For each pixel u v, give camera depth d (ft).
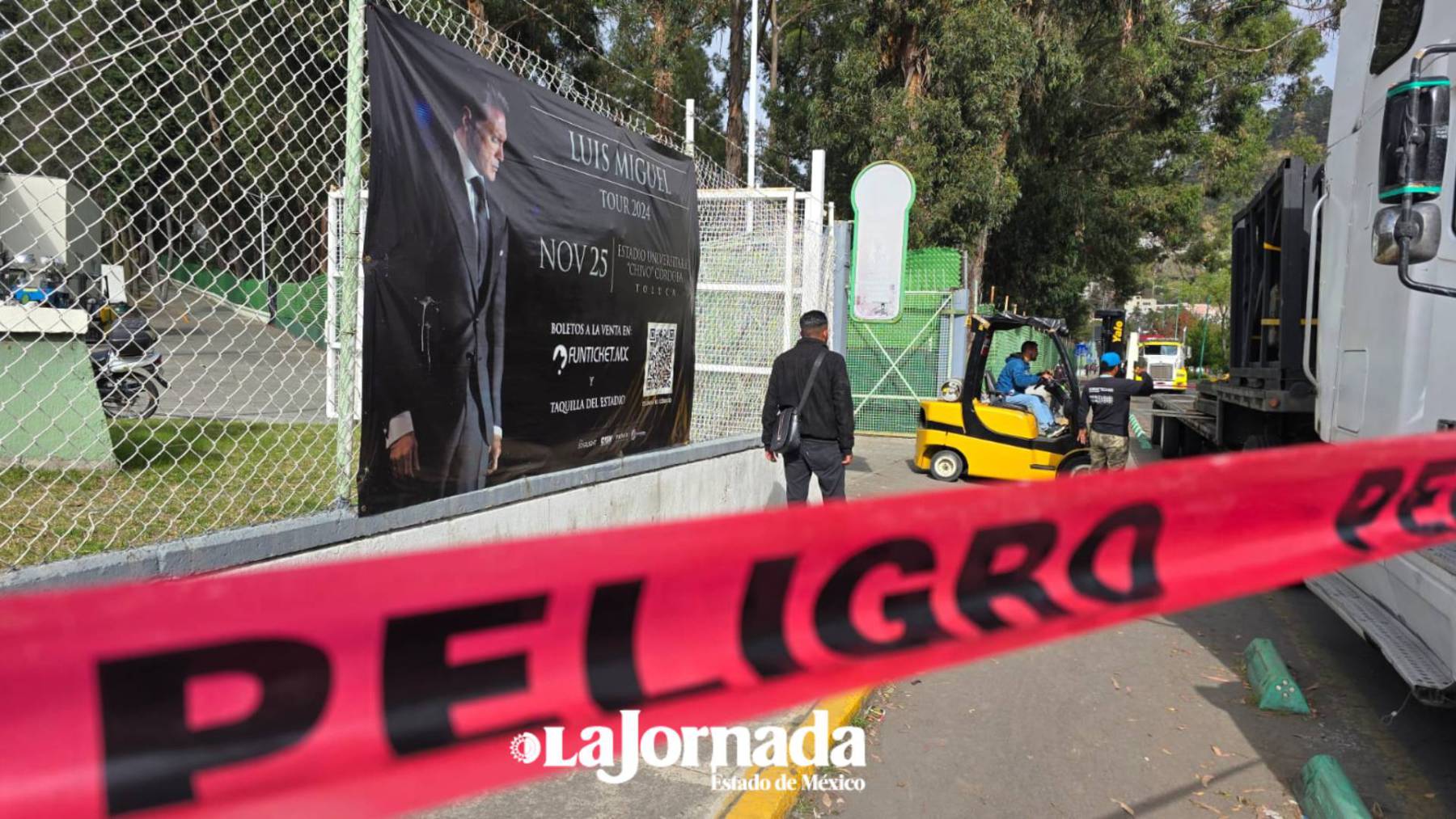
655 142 19.40
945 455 37.58
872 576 4.58
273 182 12.56
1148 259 112.57
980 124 56.49
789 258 24.48
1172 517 5.72
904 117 55.47
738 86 71.20
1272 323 26.61
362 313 11.93
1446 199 12.64
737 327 25.14
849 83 57.67
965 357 51.16
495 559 3.63
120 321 13.05
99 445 16.28
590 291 16.87
